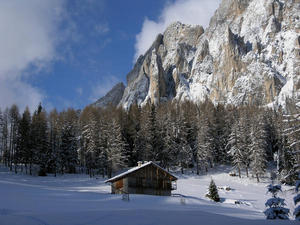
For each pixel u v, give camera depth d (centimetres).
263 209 4119
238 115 9425
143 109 10162
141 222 1473
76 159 7588
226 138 8619
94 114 9000
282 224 1359
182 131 8044
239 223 1454
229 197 4981
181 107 11069
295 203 1505
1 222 1395
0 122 7556
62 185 5581
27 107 8738
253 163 6769
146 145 7475
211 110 10044
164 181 4600
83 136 8325
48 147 7306
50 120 8469
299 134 1630
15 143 7256
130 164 8119
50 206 2244
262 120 8431
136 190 4306
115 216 1644
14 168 7338
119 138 6969
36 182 5641
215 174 7400
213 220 1612
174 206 3016
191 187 5747
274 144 8531
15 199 2536
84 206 2394
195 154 7869
